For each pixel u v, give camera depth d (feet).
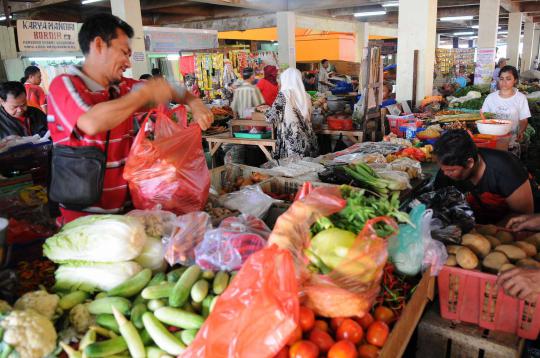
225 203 7.27
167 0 38.19
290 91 15.25
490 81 33.91
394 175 8.64
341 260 3.95
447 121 16.08
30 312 3.90
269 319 3.49
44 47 27.50
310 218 4.27
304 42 55.98
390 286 4.89
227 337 3.51
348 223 4.49
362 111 17.06
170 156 5.83
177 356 3.81
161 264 4.94
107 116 5.13
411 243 5.15
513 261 5.82
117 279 4.56
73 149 5.64
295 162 10.45
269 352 3.52
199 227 5.09
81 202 5.82
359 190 5.18
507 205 7.82
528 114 15.03
